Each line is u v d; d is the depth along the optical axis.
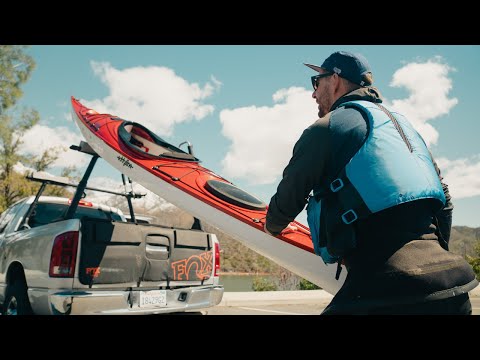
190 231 3.85
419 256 1.17
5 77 19.88
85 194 4.72
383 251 1.19
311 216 1.41
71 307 2.93
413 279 1.14
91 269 3.13
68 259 3.08
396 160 1.23
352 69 1.53
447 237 1.52
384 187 1.20
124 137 4.67
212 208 3.52
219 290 3.93
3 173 19.52
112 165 4.52
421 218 1.23
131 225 3.40
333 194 1.29
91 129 4.99
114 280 3.23
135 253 3.38
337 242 1.25
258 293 7.74
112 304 3.13
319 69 1.66
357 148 1.26
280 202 1.42
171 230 3.69
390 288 1.15
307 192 1.36
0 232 4.66
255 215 3.31
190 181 4.00
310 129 1.35
